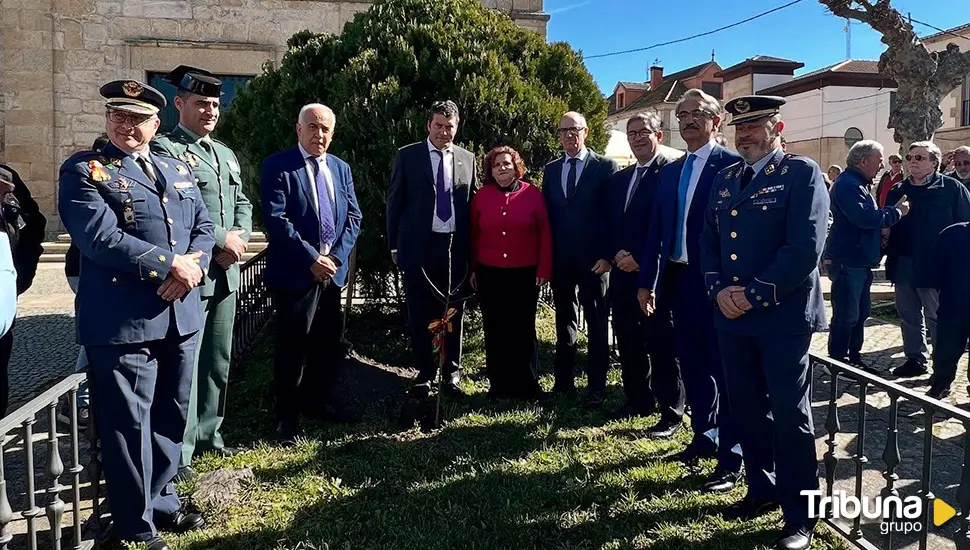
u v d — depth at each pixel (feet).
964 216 17.35
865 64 98.02
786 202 9.11
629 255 13.65
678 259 11.83
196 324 9.82
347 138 18.39
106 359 8.86
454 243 15.66
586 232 15.12
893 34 34.65
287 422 13.61
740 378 9.79
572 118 15.15
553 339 21.13
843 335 18.22
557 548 9.64
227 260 11.95
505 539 9.84
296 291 13.35
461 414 14.88
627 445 13.04
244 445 13.47
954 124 74.79
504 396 15.94
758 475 10.16
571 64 20.77
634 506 10.61
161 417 9.75
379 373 17.66
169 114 39.27
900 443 13.75
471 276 16.15
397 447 12.98
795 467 9.32
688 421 14.38
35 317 24.95
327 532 10.02
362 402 15.84
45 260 35.35
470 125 18.25
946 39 73.82
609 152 24.25
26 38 38.14
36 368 18.95
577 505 10.82
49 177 38.93
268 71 22.67
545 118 18.60
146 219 9.08
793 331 9.08
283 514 10.53
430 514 10.55
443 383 16.19
